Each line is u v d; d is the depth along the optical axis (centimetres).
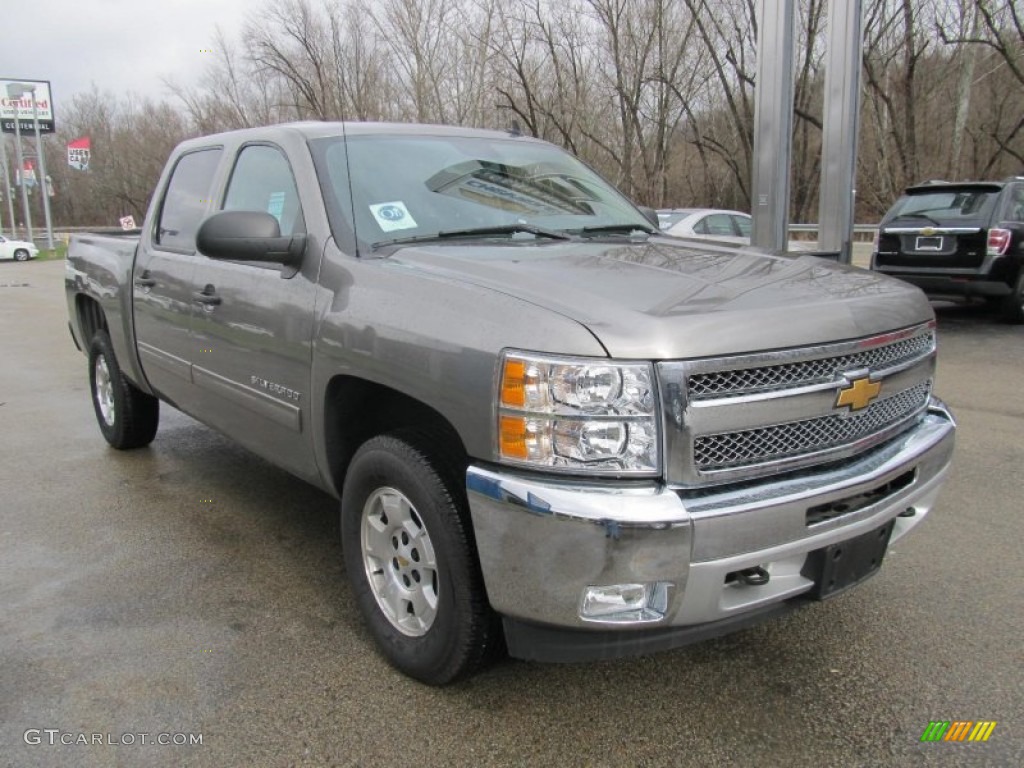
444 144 375
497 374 223
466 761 237
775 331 226
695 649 295
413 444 259
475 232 326
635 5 2652
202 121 3584
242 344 344
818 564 240
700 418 214
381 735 248
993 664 283
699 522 209
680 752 240
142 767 234
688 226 1137
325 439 301
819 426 237
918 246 977
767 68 873
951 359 808
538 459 216
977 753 238
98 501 449
